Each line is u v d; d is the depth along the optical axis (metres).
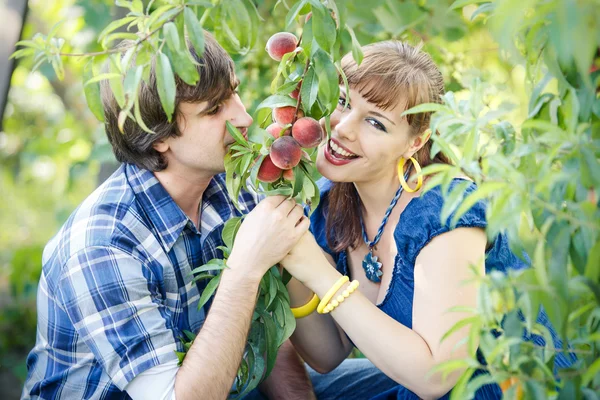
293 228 1.72
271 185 1.75
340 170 1.83
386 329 1.71
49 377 1.90
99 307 1.76
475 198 1.13
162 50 1.46
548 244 1.19
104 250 1.78
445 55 2.73
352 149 1.80
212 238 2.04
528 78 1.33
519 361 1.18
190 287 1.97
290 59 1.59
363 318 1.72
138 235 1.85
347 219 1.98
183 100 1.77
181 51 1.42
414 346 1.70
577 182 1.17
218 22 1.67
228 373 1.70
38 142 5.49
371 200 1.93
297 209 1.74
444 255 1.73
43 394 1.90
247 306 1.71
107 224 1.83
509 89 2.32
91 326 1.76
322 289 1.74
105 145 3.03
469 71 2.50
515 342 1.15
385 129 1.78
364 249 2.00
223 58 1.80
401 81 1.75
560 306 1.13
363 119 1.78
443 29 2.66
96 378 1.85
